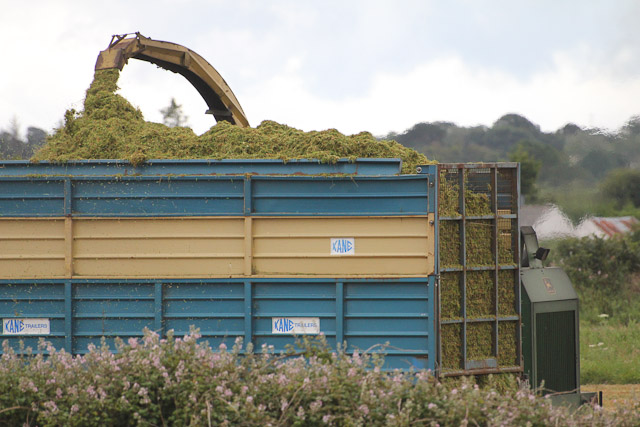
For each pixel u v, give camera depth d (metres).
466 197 9.06
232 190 8.85
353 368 7.08
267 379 7.14
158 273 8.92
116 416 6.90
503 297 9.25
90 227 8.96
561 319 9.53
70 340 8.93
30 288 8.98
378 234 8.76
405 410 6.77
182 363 7.04
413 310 8.76
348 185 8.78
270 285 8.84
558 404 9.30
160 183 8.90
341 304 8.77
